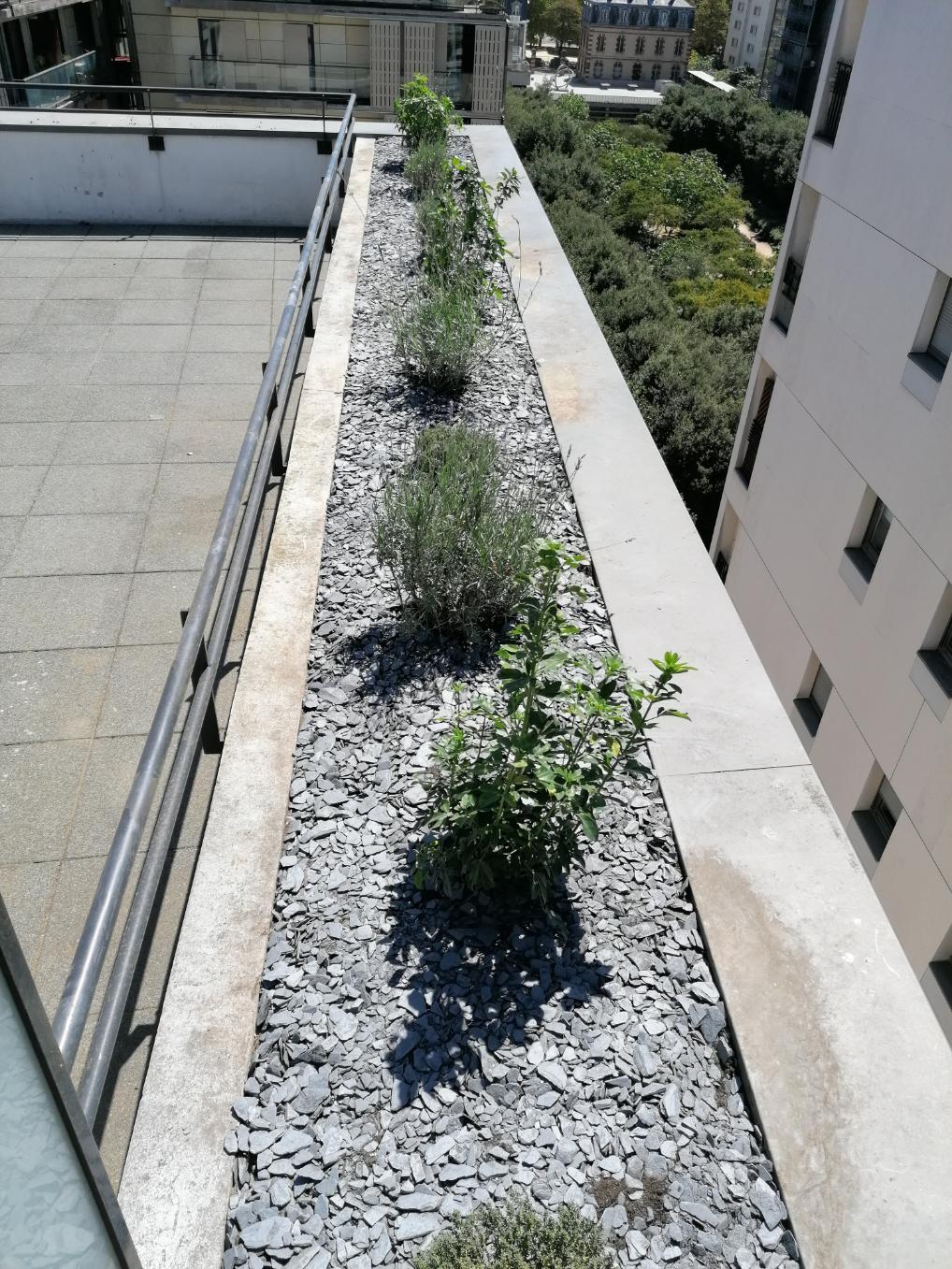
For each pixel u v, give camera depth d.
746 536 12.95
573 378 6.48
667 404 17.48
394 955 2.80
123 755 4.38
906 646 8.42
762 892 3.06
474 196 8.05
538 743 2.82
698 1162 2.36
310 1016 2.63
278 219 12.16
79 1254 1.42
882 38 8.82
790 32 89.12
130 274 10.25
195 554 5.75
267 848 3.12
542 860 2.86
